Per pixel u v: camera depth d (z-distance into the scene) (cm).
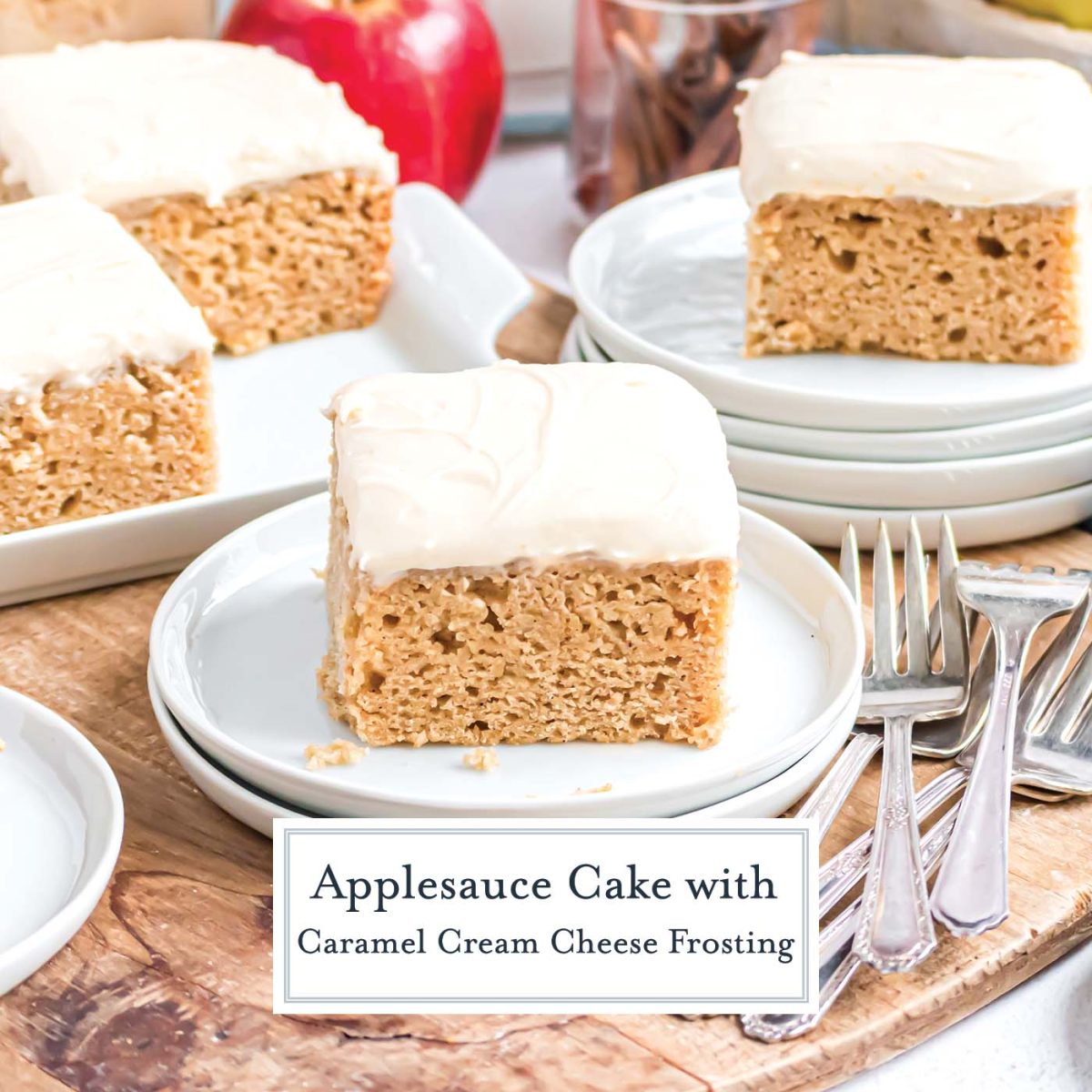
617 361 80
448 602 68
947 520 75
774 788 67
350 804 66
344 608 69
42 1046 63
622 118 93
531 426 70
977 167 80
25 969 63
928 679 71
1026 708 71
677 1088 62
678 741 69
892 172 80
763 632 72
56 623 74
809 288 82
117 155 83
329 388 84
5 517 76
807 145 80
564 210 100
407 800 65
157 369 76
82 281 77
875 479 76
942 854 67
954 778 69
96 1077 62
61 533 74
